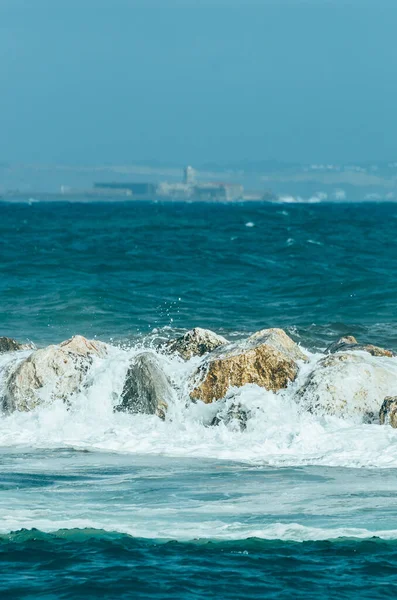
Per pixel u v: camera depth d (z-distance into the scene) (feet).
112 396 244.83
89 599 125.49
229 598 126.11
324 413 231.09
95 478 186.19
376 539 146.72
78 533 149.89
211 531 150.82
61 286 537.24
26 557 140.15
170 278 595.47
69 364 250.37
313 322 426.92
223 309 465.88
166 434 227.81
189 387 244.01
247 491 174.50
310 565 137.18
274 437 220.43
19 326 411.54
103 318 431.84
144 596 126.41
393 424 221.66
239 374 242.17
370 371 237.45
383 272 626.23
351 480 182.80
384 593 127.85
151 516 158.51
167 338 378.12
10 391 249.55
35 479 185.26
